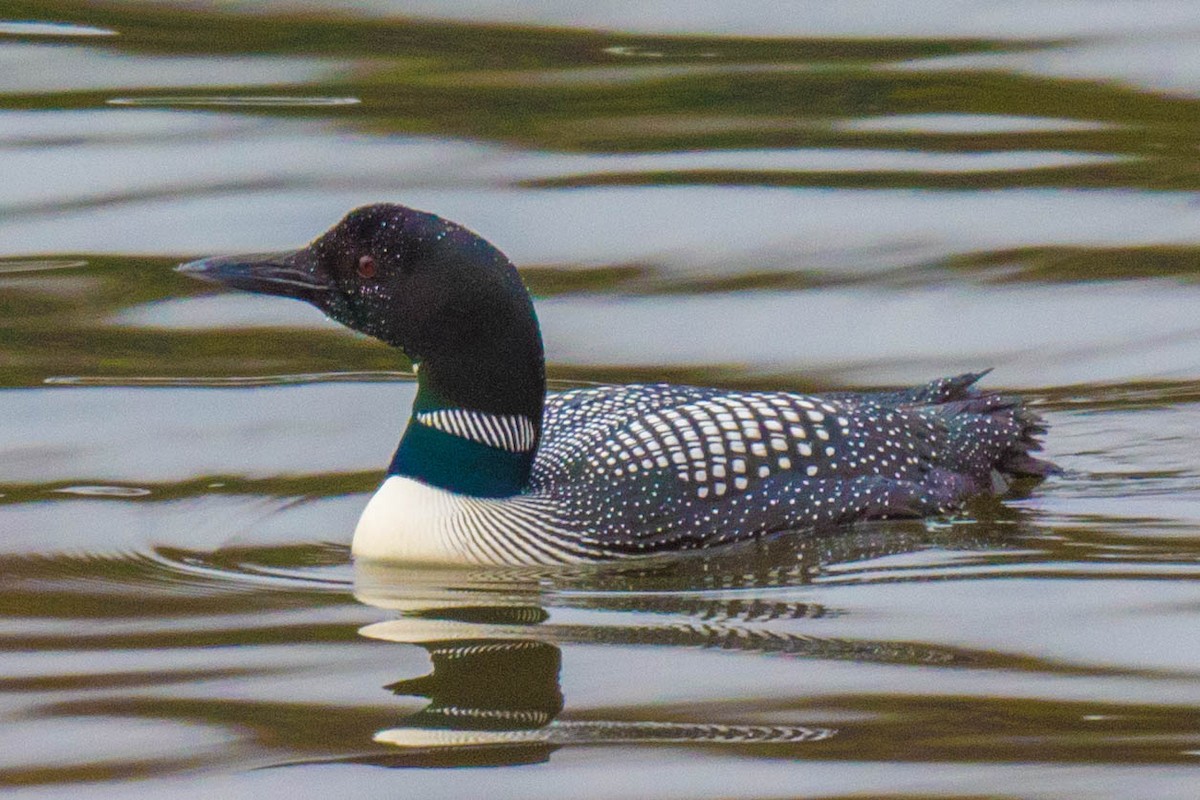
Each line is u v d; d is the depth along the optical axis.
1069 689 9.07
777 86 18.56
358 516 11.67
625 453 11.28
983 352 13.98
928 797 8.03
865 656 9.50
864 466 11.50
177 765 8.41
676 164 17.11
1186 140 17.31
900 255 15.47
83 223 15.91
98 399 13.17
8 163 16.97
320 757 8.48
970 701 8.95
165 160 17.08
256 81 18.83
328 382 13.55
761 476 11.28
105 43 19.73
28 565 10.82
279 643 9.74
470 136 17.61
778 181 16.77
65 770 8.38
